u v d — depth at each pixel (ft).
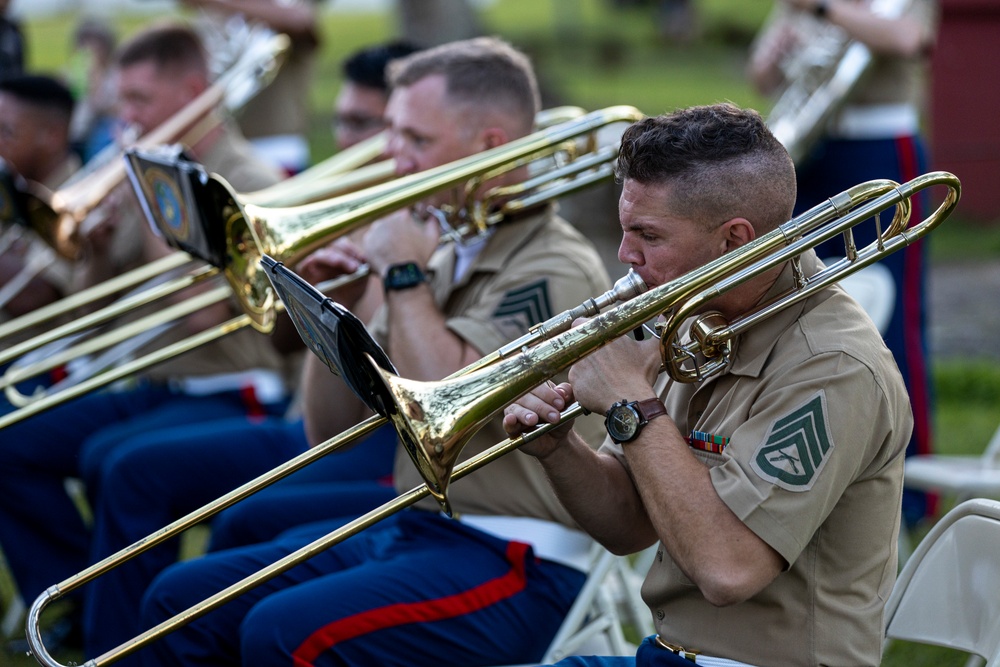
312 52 54.19
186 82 45.37
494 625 26.86
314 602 25.89
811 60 46.65
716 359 21.52
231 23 50.29
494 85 30.68
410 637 26.11
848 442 20.12
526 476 28.02
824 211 20.67
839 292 21.68
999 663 21.34
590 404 21.35
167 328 39.45
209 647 28.09
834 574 20.89
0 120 50.80
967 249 96.53
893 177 46.50
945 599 23.07
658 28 212.23
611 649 29.19
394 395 20.12
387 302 28.55
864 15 44.50
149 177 32.14
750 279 20.45
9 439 40.88
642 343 21.72
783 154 21.53
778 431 20.29
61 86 51.85
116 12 165.27
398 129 31.17
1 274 47.85
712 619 21.49
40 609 22.65
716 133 21.07
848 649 20.77
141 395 43.57
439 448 20.45
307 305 21.02
